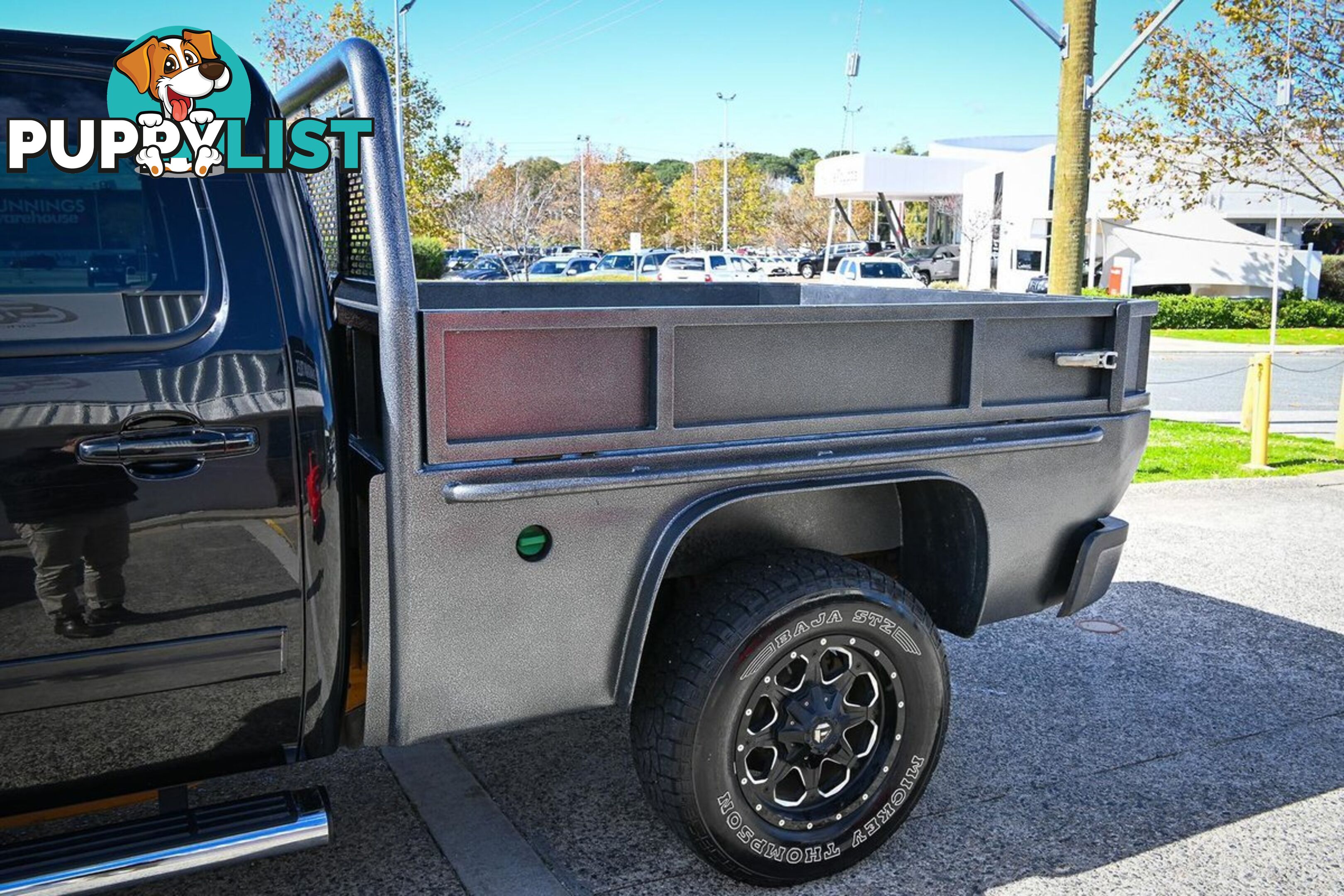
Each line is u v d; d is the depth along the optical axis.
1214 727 4.05
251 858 2.30
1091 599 3.44
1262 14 17.94
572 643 2.61
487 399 2.37
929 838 3.23
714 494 2.68
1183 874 3.06
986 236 37.75
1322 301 31.42
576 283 4.54
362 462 2.44
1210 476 8.62
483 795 3.42
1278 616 5.36
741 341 2.65
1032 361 3.13
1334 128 18.67
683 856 3.08
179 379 2.18
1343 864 3.12
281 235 2.32
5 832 3.15
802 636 2.74
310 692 2.41
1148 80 19.84
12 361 2.07
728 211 80.50
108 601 2.15
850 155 49.28
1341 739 3.97
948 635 5.04
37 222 2.12
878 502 3.27
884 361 2.88
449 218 40.56
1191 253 32.19
